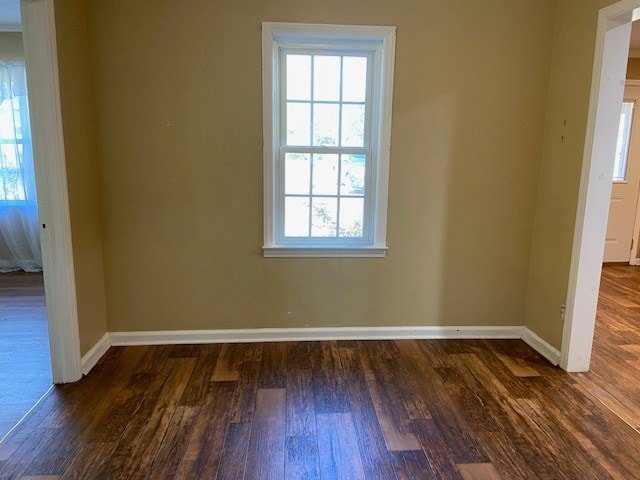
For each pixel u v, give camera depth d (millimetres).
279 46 2842
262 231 2953
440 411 2268
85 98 2623
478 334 3201
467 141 2945
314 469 1841
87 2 2613
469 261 3104
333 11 2730
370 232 3104
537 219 3039
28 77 2229
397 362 2805
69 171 2422
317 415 2219
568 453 1955
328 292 3070
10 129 4707
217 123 2805
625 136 5250
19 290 4203
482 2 2789
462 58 2842
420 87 2857
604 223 2545
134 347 2980
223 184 2879
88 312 2676
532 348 3045
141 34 2674
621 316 3691
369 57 2908
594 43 2451
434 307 3148
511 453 1951
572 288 2635
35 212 4859
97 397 2355
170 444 1981
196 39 2705
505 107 2922
